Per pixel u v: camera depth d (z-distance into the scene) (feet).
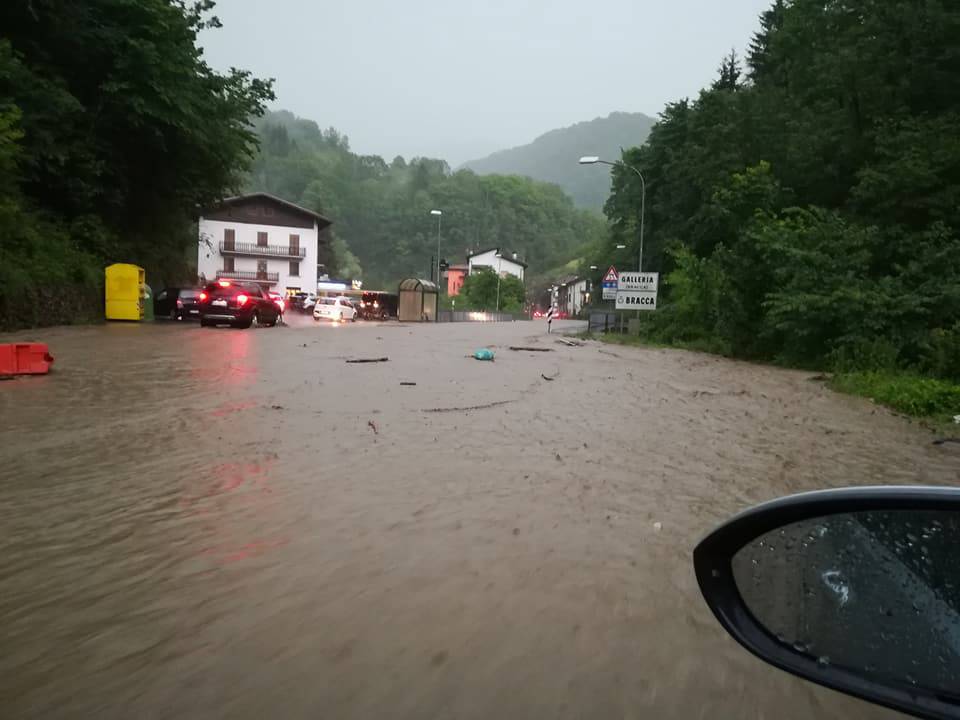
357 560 12.51
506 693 8.45
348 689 8.41
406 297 178.40
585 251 508.12
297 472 18.31
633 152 186.80
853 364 53.88
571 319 343.87
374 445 21.80
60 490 16.30
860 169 85.05
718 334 78.89
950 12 81.66
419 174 641.81
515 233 614.75
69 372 36.55
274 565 12.18
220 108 104.78
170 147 100.99
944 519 5.24
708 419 30.19
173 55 91.50
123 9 87.10
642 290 106.73
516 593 11.34
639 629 10.23
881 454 24.06
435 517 15.03
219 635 9.66
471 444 22.52
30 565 11.98
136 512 14.84
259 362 43.83
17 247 73.10
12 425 23.41
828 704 8.46
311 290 279.90
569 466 20.06
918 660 5.21
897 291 58.59
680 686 8.76
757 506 6.14
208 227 267.59
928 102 85.71
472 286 304.09
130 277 89.51
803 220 73.67
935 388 36.88
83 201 90.63
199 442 21.47
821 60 98.99
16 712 7.80
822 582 5.75
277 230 275.18
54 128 81.82
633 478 19.03
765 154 105.19
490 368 47.03
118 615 10.19
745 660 9.43
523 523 14.84
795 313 61.93
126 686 8.36
